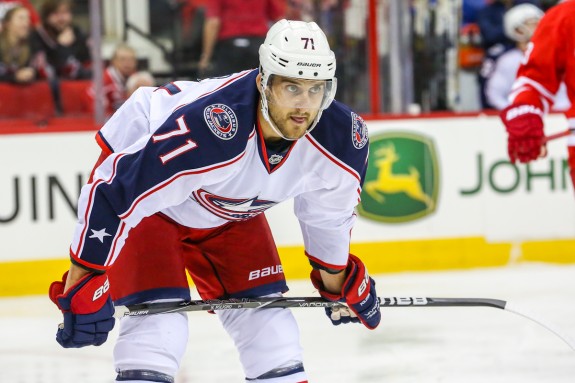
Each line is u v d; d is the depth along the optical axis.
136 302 7.64
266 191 7.46
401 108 19.66
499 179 19.58
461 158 19.44
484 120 19.48
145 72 19.08
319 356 12.53
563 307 15.41
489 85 20.12
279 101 6.75
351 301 8.12
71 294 7.08
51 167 17.97
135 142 7.57
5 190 17.84
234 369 11.89
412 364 12.02
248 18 19.08
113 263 7.73
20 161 17.88
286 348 7.75
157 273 7.67
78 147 18.06
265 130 7.04
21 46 18.88
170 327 7.50
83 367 12.21
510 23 19.88
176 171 6.89
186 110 6.95
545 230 19.75
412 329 13.95
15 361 12.62
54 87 19.12
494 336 13.45
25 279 17.92
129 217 7.04
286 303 7.85
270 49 6.75
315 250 8.05
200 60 19.12
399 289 17.23
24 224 17.91
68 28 19.02
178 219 7.88
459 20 19.84
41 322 15.30
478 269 19.33
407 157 19.19
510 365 11.89
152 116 7.60
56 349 13.28
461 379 11.30
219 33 19.06
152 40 18.98
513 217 19.61
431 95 19.94
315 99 6.79
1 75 18.92
